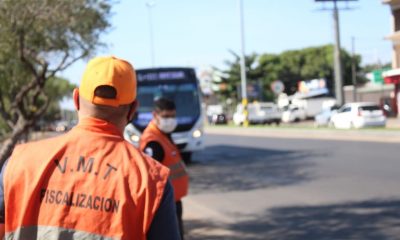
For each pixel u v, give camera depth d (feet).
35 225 6.64
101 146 6.91
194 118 60.64
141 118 58.80
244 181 45.14
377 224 27.43
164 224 6.54
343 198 34.76
